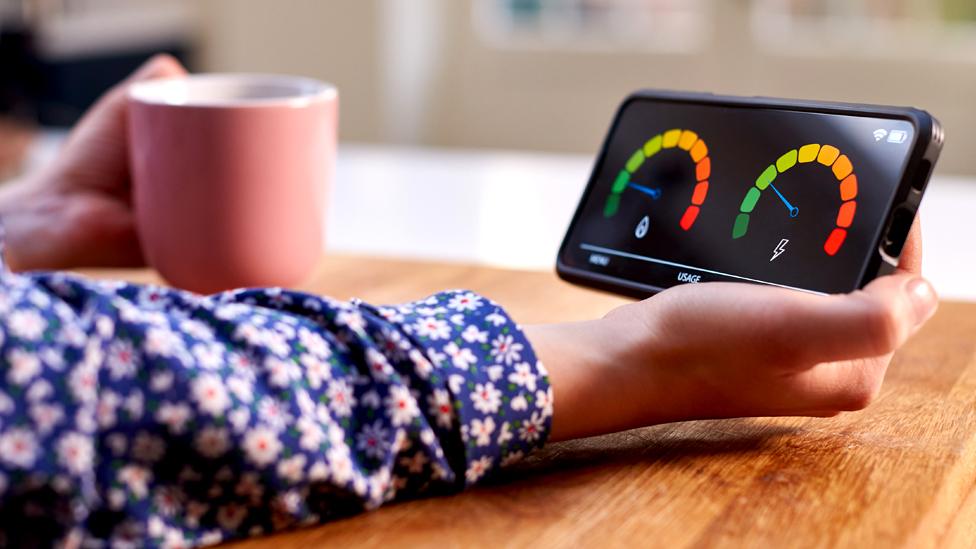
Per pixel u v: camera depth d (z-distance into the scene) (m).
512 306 0.65
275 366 0.37
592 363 0.44
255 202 0.61
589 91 1.69
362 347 0.40
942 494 0.41
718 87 1.63
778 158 0.49
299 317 0.40
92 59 1.68
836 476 0.43
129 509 0.35
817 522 0.39
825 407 0.46
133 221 0.70
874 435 0.47
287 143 0.61
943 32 1.53
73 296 0.36
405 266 0.74
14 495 0.33
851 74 1.57
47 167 0.73
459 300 0.44
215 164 0.60
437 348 0.41
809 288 0.45
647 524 0.39
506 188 1.13
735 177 0.50
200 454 0.36
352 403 0.40
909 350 0.59
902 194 0.44
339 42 1.66
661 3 1.64
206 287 0.63
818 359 0.41
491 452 0.41
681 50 1.63
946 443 0.46
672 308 0.44
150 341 0.35
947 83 1.53
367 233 0.93
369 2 1.64
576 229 0.55
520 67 1.70
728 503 0.40
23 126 1.20
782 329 0.41
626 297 0.53
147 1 1.69
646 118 0.55
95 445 0.34
